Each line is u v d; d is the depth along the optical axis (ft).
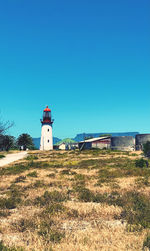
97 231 24.25
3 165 121.39
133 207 31.94
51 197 40.27
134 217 27.66
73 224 27.04
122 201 35.68
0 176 75.56
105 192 44.96
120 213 30.32
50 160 134.62
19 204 36.94
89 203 37.06
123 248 19.57
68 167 97.81
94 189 47.91
